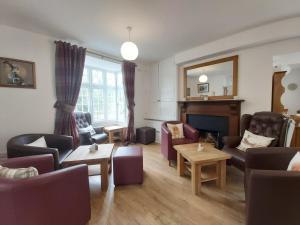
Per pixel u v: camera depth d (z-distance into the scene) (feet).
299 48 7.88
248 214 3.69
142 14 7.12
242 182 7.50
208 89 11.52
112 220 5.19
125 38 9.71
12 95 8.22
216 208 5.72
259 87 9.05
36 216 3.50
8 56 8.05
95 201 6.22
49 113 9.51
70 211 4.13
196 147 8.08
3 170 3.82
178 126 11.07
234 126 9.96
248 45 8.93
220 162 6.98
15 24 7.94
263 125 7.85
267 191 3.49
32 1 6.15
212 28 8.52
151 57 13.93
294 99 8.28
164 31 8.80
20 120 8.50
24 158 5.47
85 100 14.78
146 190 6.97
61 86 9.69
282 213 3.51
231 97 10.16
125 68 14.10
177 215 5.39
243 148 7.53
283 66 8.34
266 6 6.60
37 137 8.21
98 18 7.43
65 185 3.96
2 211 3.31
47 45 9.32
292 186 3.41
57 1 6.15
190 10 6.82
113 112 17.06
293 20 7.47
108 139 13.39
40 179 3.53
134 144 14.53
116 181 7.31
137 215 5.42
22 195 3.32
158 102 15.53
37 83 9.00
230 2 6.30
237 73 9.86
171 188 7.10
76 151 7.76
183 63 12.93
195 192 6.59
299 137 7.66
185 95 13.21
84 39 9.85
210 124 11.49
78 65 10.27
